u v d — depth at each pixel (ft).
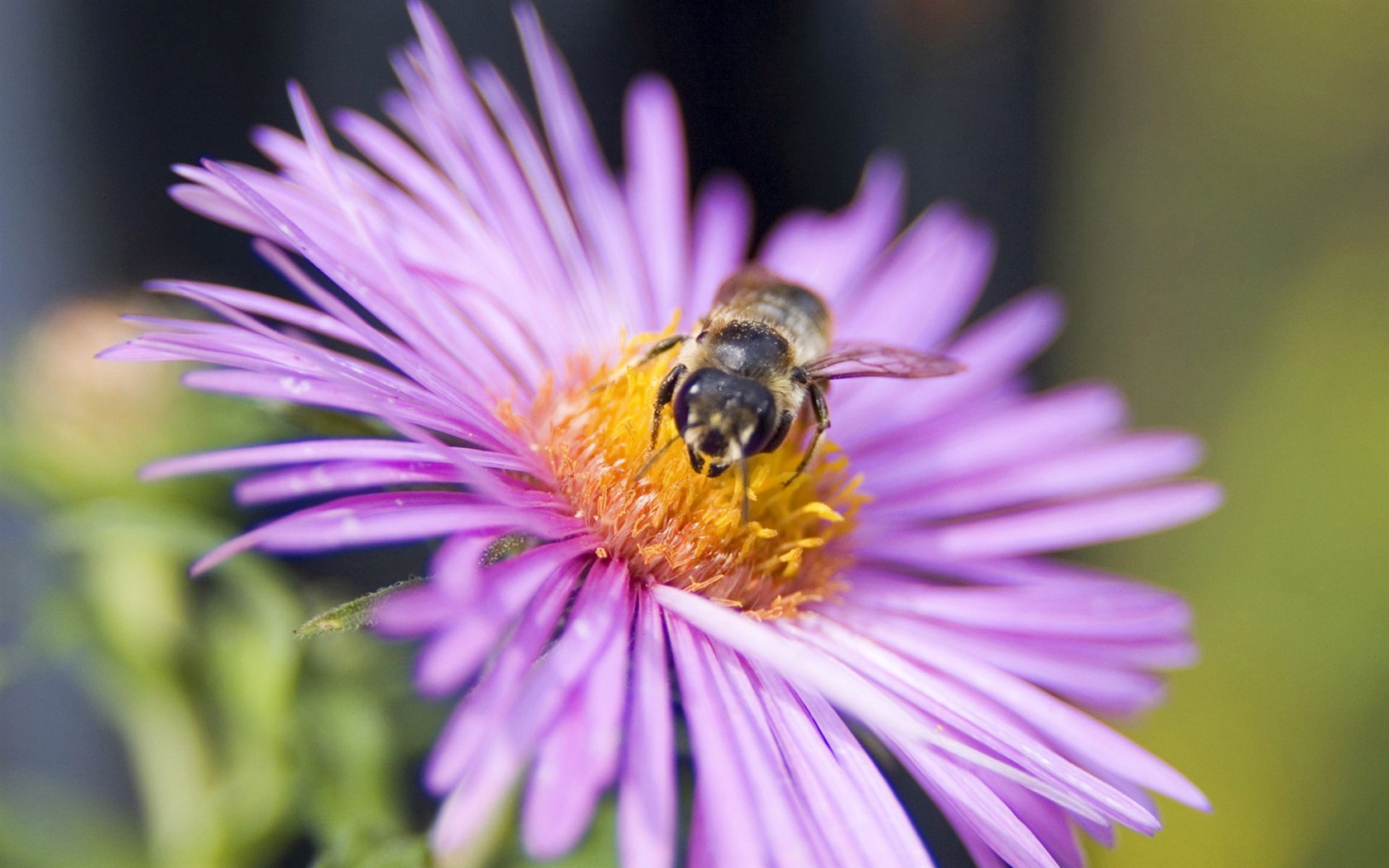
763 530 0.34
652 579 0.33
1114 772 0.32
